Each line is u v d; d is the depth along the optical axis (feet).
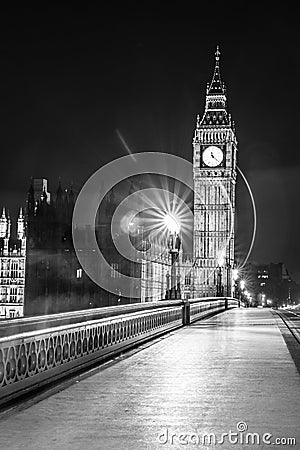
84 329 62.23
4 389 42.65
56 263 581.53
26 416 39.81
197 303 166.91
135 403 44.47
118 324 77.46
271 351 81.41
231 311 265.54
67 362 56.75
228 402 45.11
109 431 35.86
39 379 49.52
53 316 52.95
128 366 65.31
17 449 31.86
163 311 112.57
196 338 102.99
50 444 32.86
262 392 49.55
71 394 47.96
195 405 43.88
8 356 43.32
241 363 68.28
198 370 62.49
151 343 92.99
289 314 221.25
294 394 48.70
